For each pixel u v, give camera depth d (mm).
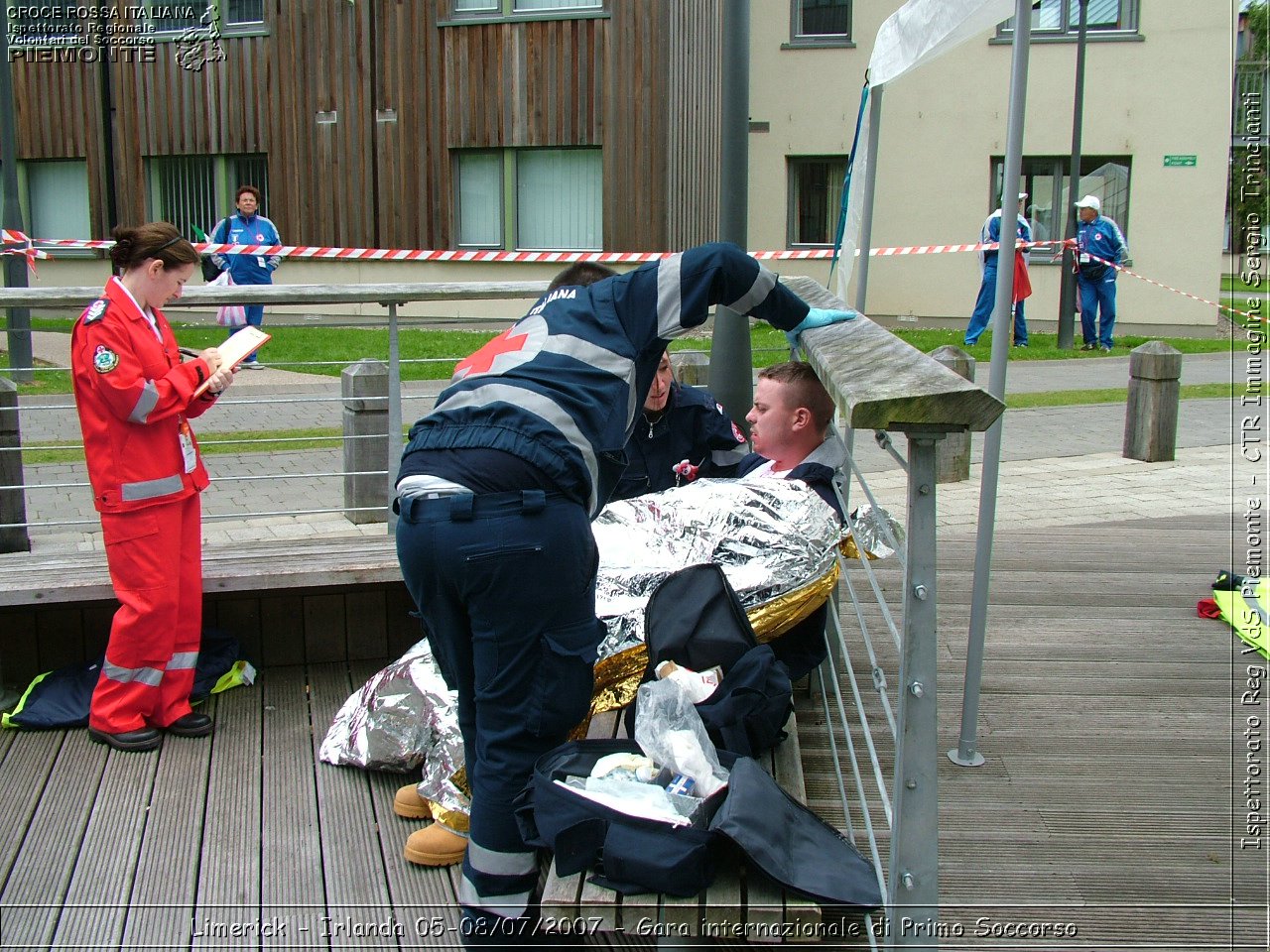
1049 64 16250
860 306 4184
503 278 15922
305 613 4445
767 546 3217
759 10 16844
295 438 8719
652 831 2287
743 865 2355
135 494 3613
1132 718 3764
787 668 3441
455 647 2590
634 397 2639
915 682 2102
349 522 6332
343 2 15719
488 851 2574
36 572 4055
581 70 15078
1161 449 8062
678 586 3035
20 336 11508
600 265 2936
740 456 4023
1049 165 16688
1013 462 8148
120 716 3748
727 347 4891
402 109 15773
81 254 17844
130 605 3670
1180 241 16328
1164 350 7961
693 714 2648
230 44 16328
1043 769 3428
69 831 3260
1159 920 2705
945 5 3256
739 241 4793
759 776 2436
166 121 16875
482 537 2404
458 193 16078
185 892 2973
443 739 3178
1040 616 4711
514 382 2535
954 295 16891
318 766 3643
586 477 2494
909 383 2049
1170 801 3240
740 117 4691
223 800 3428
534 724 2516
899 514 6461
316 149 16203
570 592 2488
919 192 16844
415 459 2510
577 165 15656
